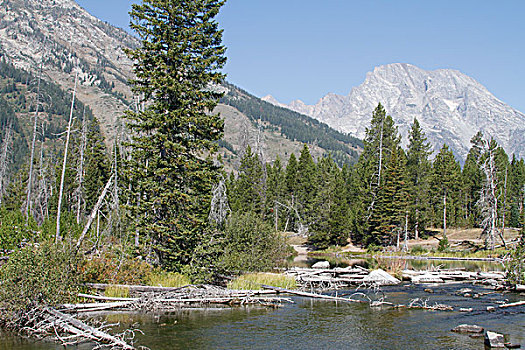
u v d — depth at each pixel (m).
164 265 26.59
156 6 27.22
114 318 19.20
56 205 62.50
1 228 26.03
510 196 81.62
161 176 27.23
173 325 18.02
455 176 80.00
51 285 18.06
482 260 52.75
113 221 31.64
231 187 87.56
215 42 28.83
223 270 28.61
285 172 99.75
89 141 62.78
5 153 77.69
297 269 36.56
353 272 36.44
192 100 27.64
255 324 18.27
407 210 66.00
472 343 15.29
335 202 73.31
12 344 15.05
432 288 29.05
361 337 16.20
